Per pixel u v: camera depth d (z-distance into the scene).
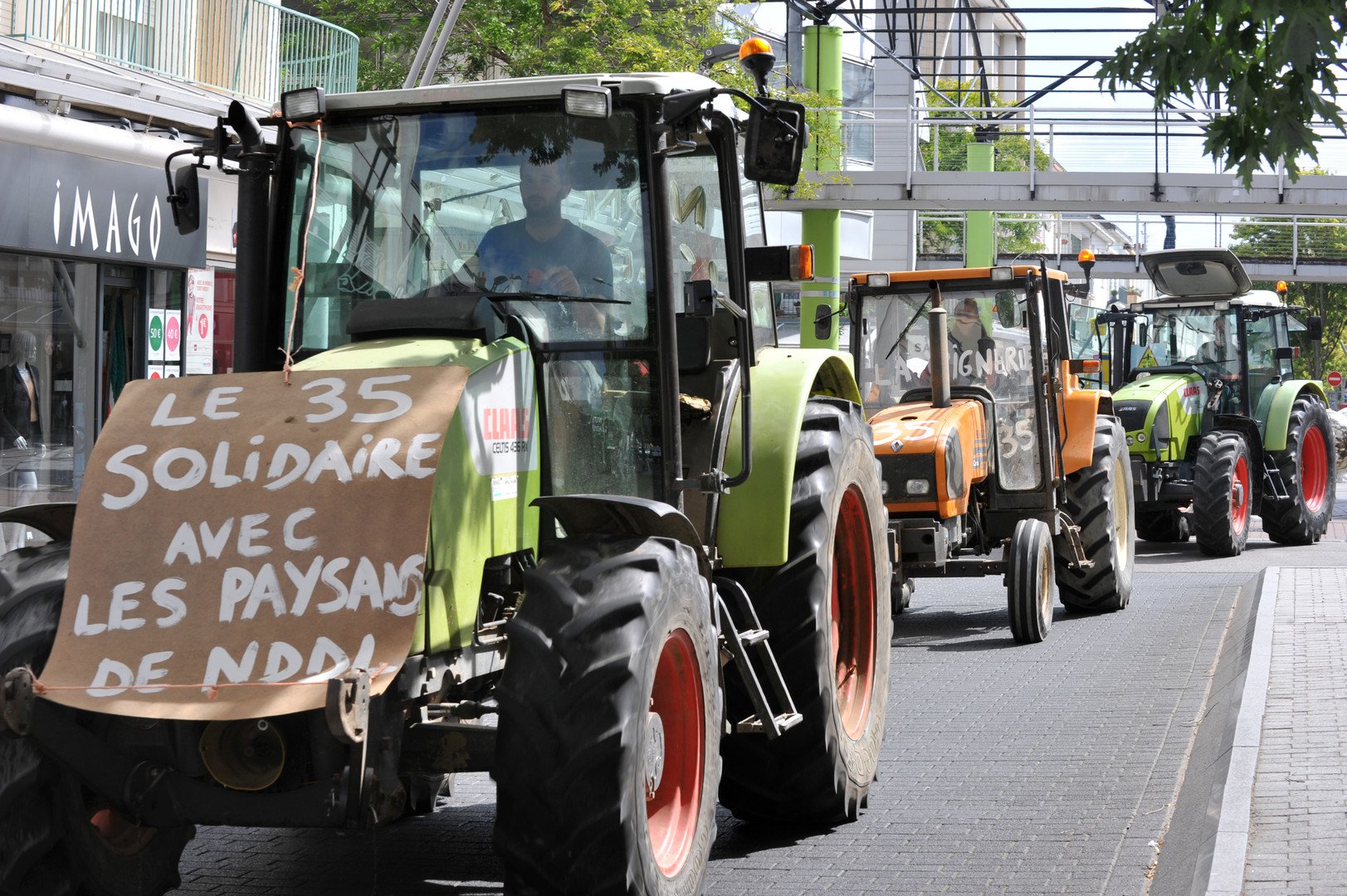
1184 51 12.36
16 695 8.09
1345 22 11.54
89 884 8.88
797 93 49.41
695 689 9.44
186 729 8.46
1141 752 14.24
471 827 12.32
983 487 23.20
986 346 23.23
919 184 52.31
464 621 8.83
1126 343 35.88
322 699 7.86
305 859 11.40
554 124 10.55
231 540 8.47
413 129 10.70
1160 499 33.06
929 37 80.38
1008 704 16.80
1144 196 51.62
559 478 10.23
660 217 10.40
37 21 29.08
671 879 8.92
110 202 28.58
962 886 10.38
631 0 43.84
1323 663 16.56
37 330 27.73
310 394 9.03
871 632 13.11
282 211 10.78
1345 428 62.19
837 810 11.90
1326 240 66.88
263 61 35.56
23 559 9.09
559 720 8.30
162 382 9.32
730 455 11.36
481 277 10.53
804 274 12.44
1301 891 9.02
